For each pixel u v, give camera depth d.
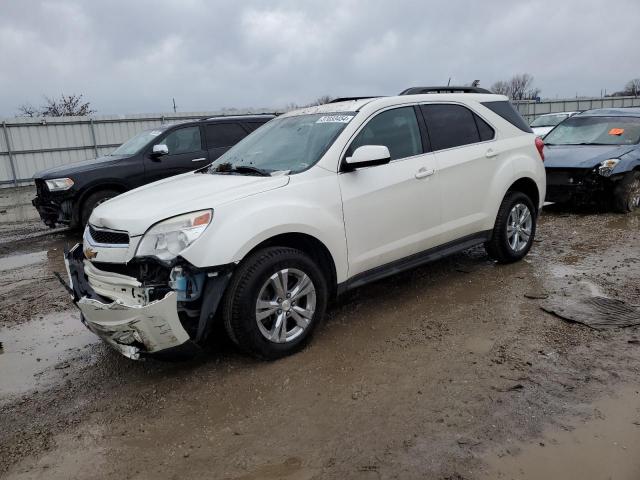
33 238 9.70
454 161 5.00
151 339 3.29
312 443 2.89
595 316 4.34
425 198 4.73
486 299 4.89
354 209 4.21
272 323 3.84
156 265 3.49
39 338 4.67
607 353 3.73
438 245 4.99
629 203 8.48
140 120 23.56
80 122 22.11
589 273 5.50
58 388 3.71
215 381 3.63
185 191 3.93
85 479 2.72
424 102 5.00
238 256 3.51
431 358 3.79
